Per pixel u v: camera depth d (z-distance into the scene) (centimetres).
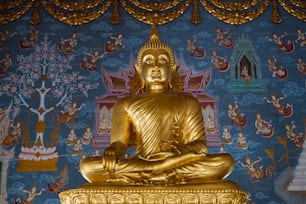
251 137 657
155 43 637
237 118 669
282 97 682
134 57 707
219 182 503
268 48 715
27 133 656
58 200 623
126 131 594
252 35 723
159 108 592
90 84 688
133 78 693
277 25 730
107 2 740
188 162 529
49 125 662
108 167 520
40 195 625
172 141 574
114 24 727
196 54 709
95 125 663
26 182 631
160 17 732
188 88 686
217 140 655
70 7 735
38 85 685
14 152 645
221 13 735
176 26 728
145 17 732
